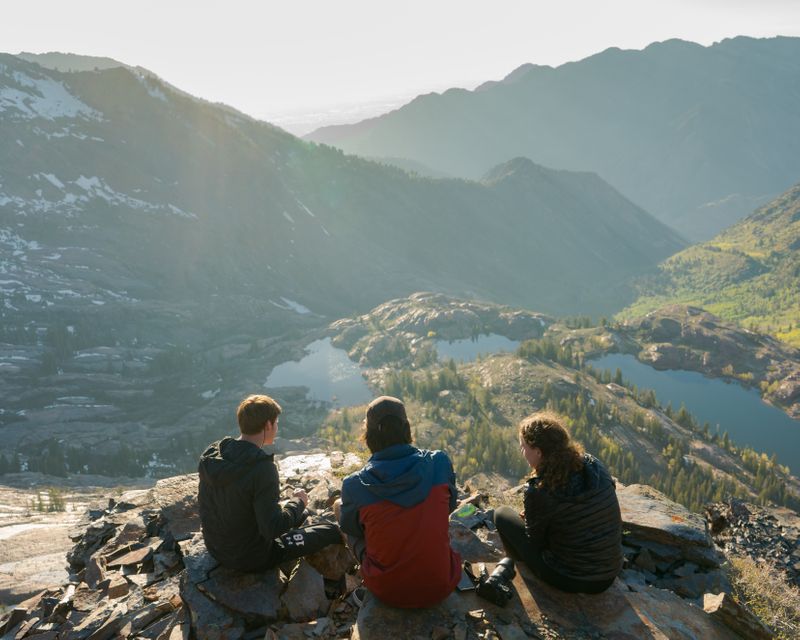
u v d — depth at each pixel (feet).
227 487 16.01
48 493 427.33
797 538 28.84
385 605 15.26
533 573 16.90
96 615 19.40
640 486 25.64
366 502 13.91
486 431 635.66
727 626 16.51
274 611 16.42
